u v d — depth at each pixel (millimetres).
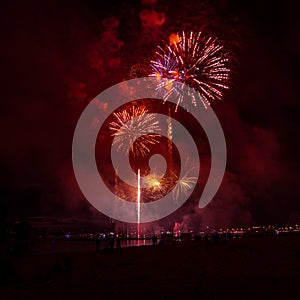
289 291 13664
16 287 16547
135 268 22828
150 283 16641
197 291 14234
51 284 17219
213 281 16406
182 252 34031
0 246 19312
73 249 47469
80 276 19812
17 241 51938
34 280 18688
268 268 20203
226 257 27531
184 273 19578
